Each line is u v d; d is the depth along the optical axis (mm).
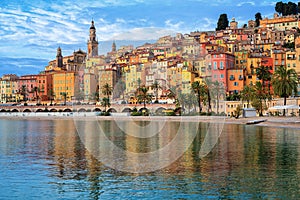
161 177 24781
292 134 61844
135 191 21922
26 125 104438
